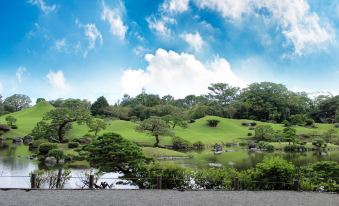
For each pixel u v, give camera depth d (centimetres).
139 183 2142
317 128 11244
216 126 10831
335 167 2184
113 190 1920
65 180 2359
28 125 9431
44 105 11319
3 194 1769
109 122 9762
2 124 8444
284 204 1662
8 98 14450
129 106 13438
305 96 15425
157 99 14438
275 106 13338
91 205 1564
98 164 2516
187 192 1902
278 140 8906
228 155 6103
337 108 13200
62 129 7719
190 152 6712
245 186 2067
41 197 1708
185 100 16738
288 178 2078
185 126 9362
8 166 4038
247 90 14475
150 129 7319
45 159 4544
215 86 15688
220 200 1711
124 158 2447
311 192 1975
